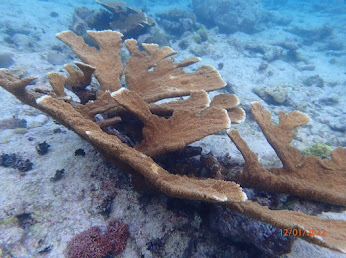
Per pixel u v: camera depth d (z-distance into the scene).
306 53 18.67
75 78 3.52
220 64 12.03
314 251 3.34
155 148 2.90
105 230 3.06
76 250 2.79
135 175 2.95
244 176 3.32
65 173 3.53
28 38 12.03
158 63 4.53
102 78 4.04
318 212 3.02
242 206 2.27
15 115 5.39
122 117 3.76
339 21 26.34
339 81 13.98
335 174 3.09
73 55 12.06
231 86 10.03
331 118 9.61
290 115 4.02
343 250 1.74
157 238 3.13
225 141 5.85
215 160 3.58
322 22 26.75
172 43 14.49
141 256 2.99
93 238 2.93
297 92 11.58
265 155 5.49
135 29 10.91
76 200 3.24
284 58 16.42
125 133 3.82
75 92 3.76
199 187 2.11
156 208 3.37
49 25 15.45
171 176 2.28
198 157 4.30
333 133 8.69
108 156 2.70
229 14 19.42
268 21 25.53
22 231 2.85
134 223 3.23
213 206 3.30
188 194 1.81
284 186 2.99
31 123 5.30
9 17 13.95
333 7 32.59
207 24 20.55
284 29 24.05
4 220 2.84
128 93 2.92
